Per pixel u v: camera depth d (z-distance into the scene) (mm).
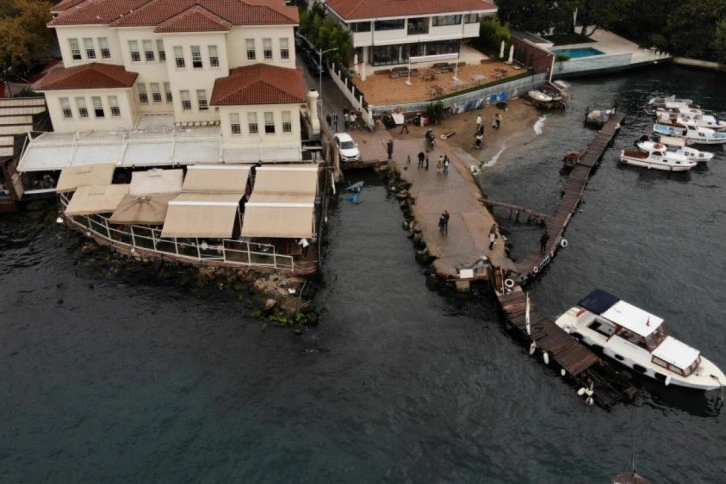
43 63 92812
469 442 40062
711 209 67188
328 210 64438
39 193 64125
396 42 92375
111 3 68000
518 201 67125
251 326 48938
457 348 47344
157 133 65812
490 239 57000
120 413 41688
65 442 39750
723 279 55594
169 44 63812
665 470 38500
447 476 38000
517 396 43438
